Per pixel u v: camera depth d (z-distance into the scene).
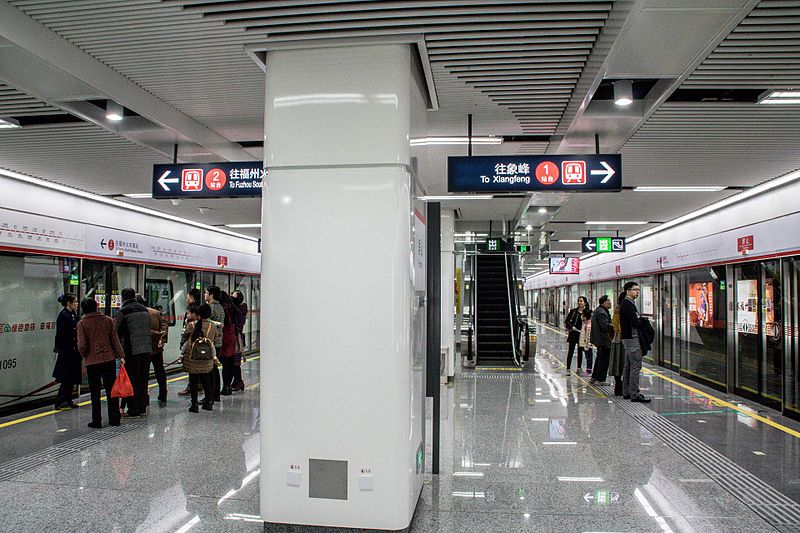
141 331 7.56
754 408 8.30
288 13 3.49
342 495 3.59
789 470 5.15
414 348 3.89
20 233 8.04
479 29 3.66
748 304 9.27
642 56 4.05
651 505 4.22
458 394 9.20
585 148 6.60
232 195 6.28
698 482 4.77
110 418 6.91
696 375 11.35
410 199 3.71
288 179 3.73
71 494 4.44
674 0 3.26
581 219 12.42
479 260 18.17
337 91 3.72
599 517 3.98
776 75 4.45
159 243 11.94
